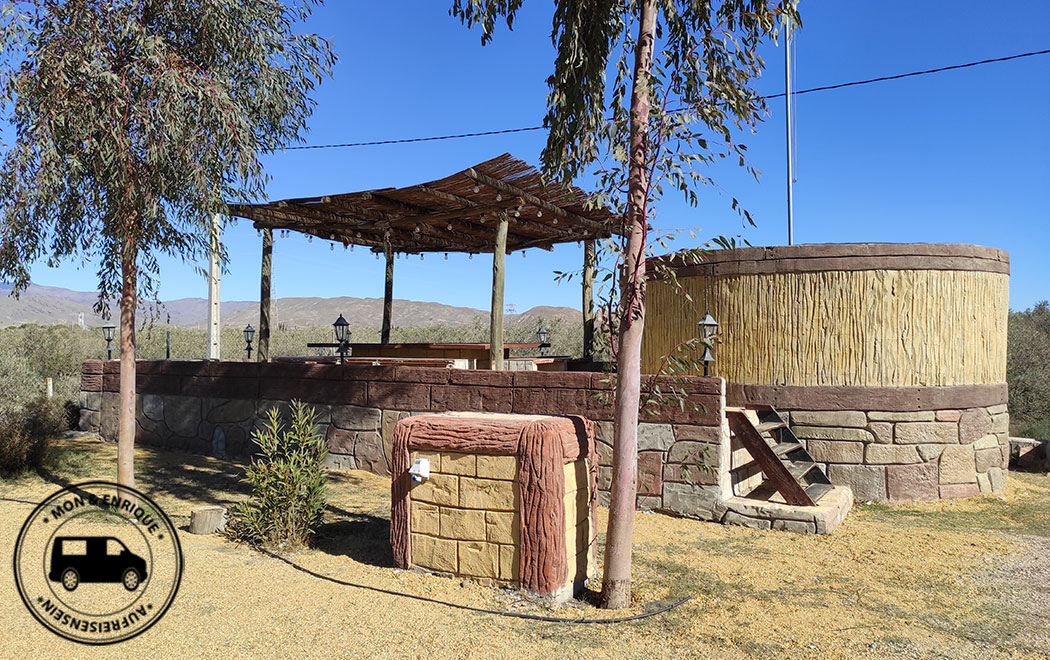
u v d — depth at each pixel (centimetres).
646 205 450
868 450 795
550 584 452
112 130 582
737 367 854
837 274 809
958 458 815
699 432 687
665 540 614
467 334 2503
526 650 380
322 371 930
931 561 562
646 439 709
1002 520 712
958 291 822
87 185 662
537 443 455
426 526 498
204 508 604
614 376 514
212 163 645
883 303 800
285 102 729
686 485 689
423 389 847
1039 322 1695
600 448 736
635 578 512
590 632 408
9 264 641
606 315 477
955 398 812
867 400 796
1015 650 394
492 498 472
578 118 490
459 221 1108
